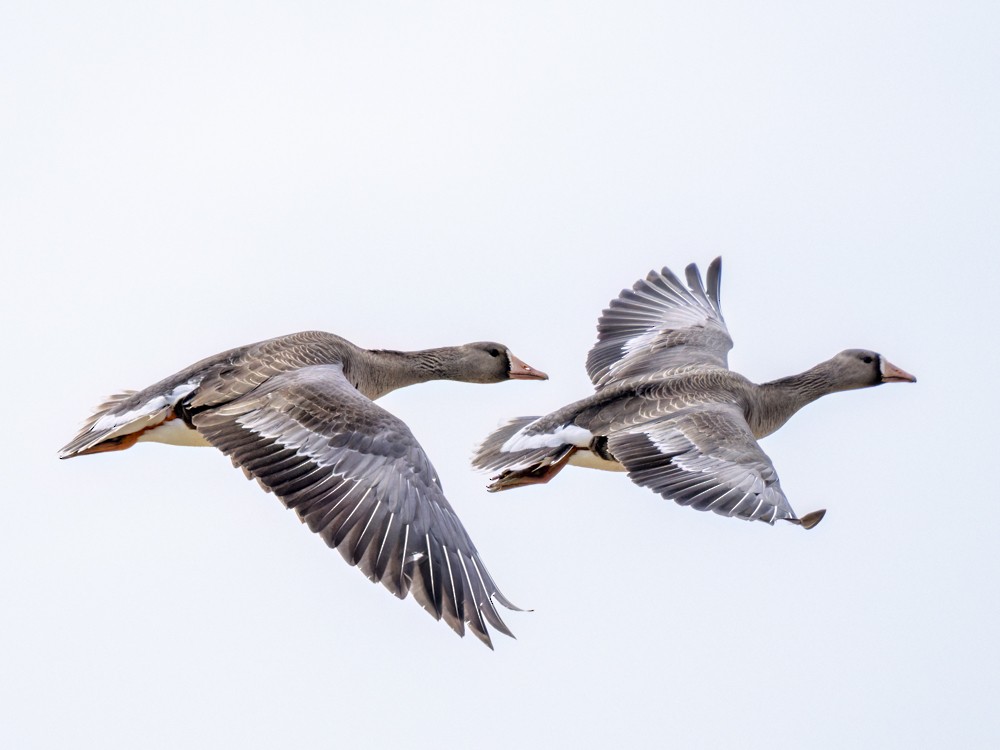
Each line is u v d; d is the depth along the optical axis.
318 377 17.33
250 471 16.28
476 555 15.60
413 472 15.85
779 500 17.14
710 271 23.95
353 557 15.27
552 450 19.16
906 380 22.44
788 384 21.94
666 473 17.95
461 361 21.41
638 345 22.80
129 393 19.27
